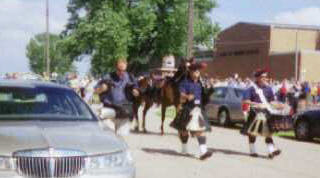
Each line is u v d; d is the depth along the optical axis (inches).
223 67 2982.3
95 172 229.9
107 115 297.4
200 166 423.2
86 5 2223.2
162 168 409.1
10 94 286.4
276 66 2596.0
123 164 240.8
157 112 1090.7
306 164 453.7
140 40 2202.3
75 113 285.1
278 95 1230.3
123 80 420.2
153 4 2165.4
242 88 802.2
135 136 621.9
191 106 448.1
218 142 589.3
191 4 970.7
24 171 219.1
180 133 475.5
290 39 2733.8
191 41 973.2
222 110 815.1
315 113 645.9
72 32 2177.7
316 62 2475.4
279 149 504.7
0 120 261.9
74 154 227.0
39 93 293.3
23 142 227.6
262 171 410.0
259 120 466.9
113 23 1988.2
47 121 266.2
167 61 953.5
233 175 389.4
